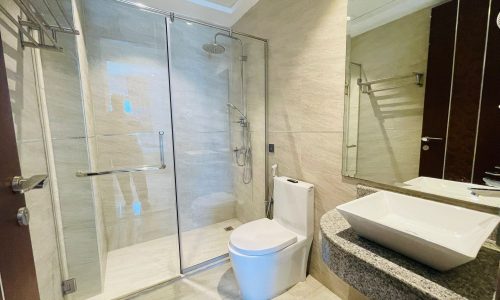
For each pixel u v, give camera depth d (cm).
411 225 99
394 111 119
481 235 74
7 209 65
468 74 94
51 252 121
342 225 101
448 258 64
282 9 177
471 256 59
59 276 132
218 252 208
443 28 100
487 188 90
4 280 61
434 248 65
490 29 87
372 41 125
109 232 210
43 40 115
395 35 116
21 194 74
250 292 146
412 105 112
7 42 91
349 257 80
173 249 214
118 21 198
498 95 86
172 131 214
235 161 258
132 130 212
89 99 181
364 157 134
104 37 194
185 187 240
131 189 216
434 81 104
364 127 133
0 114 65
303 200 161
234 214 270
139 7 174
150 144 220
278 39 184
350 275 80
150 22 210
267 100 204
